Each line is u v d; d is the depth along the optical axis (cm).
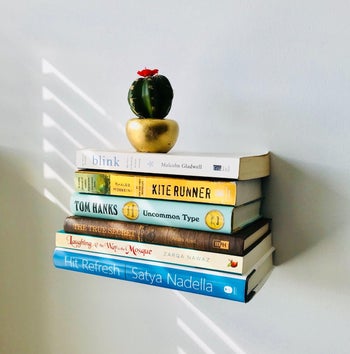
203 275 55
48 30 80
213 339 73
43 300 87
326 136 62
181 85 71
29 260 87
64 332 86
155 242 58
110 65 76
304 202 64
